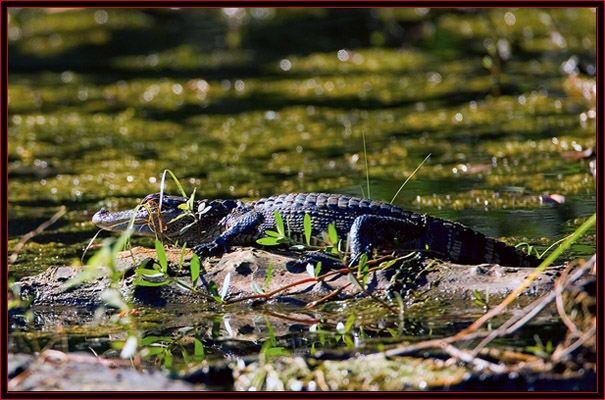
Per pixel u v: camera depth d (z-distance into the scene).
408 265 8.22
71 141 16.30
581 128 15.51
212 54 24.33
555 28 22.56
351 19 27.03
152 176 13.73
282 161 14.34
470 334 6.71
